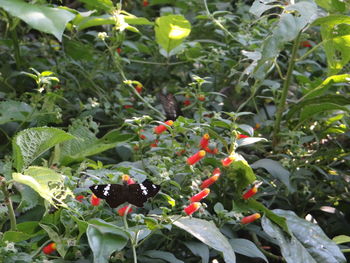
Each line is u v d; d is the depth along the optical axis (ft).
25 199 3.51
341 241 3.75
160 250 3.54
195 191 3.40
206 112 4.06
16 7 3.76
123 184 2.90
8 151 4.32
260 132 4.55
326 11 4.55
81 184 3.38
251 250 3.38
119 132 4.37
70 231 3.20
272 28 3.83
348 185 4.27
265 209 3.63
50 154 4.16
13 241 3.20
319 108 4.19
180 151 3.65
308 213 4.35
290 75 4.25
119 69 4.56
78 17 4.50
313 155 4.24
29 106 4.14
